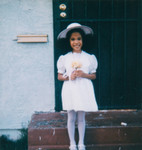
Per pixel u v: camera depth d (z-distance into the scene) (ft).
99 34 13.30
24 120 13.10
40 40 12.65
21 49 12.76
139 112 12.95
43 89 13.02
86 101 9.83
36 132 10.68
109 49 13.42
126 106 13.69
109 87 13.66
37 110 13.10
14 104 13.01
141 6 13.06
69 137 10.59
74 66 9.71
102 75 13.57
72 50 10.93
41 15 12.63
